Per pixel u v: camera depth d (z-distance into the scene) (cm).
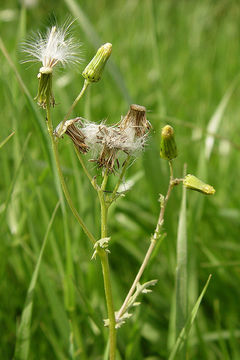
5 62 39
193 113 60
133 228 40
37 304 35
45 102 26
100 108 52
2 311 34
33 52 26
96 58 26
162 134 27
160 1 90
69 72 43
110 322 27
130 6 84
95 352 34
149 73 64
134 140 27
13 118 35
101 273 35
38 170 37
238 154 49
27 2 60
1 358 33
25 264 34
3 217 32
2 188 40
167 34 82
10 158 39
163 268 39
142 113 26
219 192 46
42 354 33
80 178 35
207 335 35
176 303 30
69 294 32
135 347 32
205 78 67
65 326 32
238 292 37
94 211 35
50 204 38
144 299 38
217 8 90
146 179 35
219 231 42
